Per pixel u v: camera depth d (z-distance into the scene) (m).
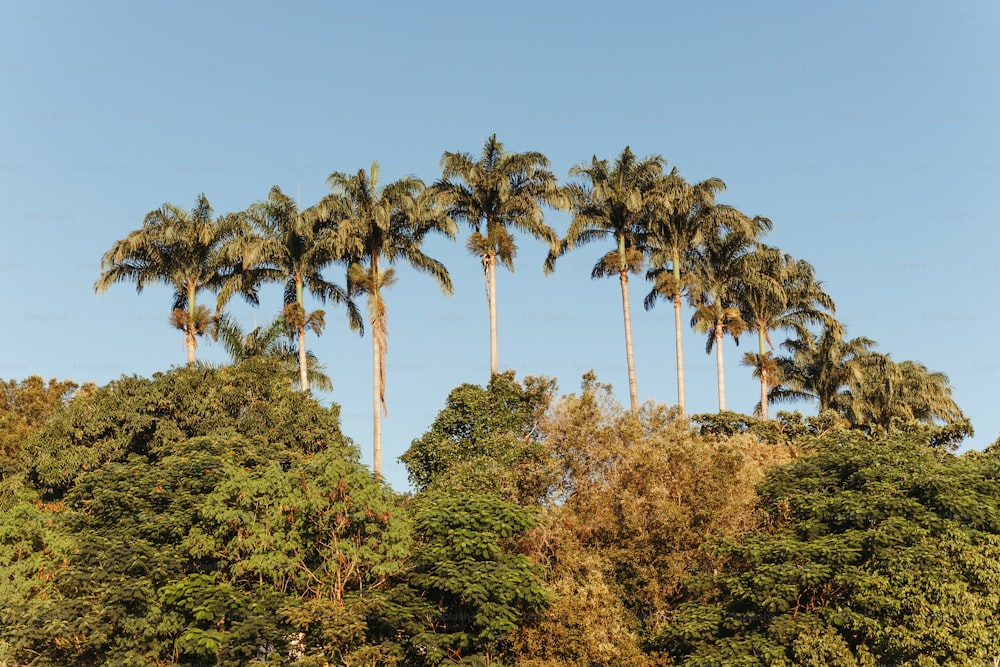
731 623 26.55
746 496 31.42
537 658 26.78
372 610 24.92
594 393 36.53
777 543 26.64
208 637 23.45
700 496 31.55
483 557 26.53
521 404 39.06
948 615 23.72
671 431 34.53
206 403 35.53
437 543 26.84
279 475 27.08
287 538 26.39
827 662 24.05
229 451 30.28
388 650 24.58
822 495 28.41
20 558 27.44
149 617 24.20
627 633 28.03
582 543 32.34
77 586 24.39
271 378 37.84
